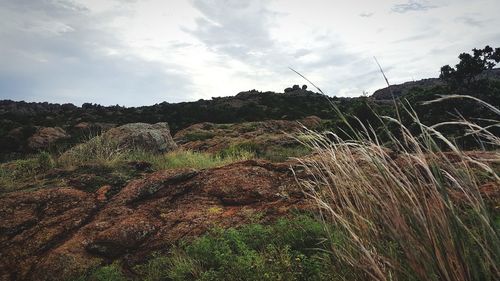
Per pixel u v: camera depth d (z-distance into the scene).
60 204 7.49
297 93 67.94
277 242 5.22
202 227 6.37
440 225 2.20
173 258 5.34
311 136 3.03
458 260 2.10
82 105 69.88
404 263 2.44
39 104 75.81
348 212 3.10
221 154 16.97
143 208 7.26
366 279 2.63
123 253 6.05
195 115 50.12
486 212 2.04
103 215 7.05
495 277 2.02
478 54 17.55
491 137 2.00
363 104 13.48
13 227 6.66
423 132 2.28
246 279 4.28
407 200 2.36
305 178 7.63
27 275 5.72
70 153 11.71
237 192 7.51
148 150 14.88
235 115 50.88
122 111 55.50
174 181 8.24
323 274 3.74
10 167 10.50
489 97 15.41
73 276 5.52
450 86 16.55
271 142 18.72
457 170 2.22
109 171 9.70
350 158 2.80
